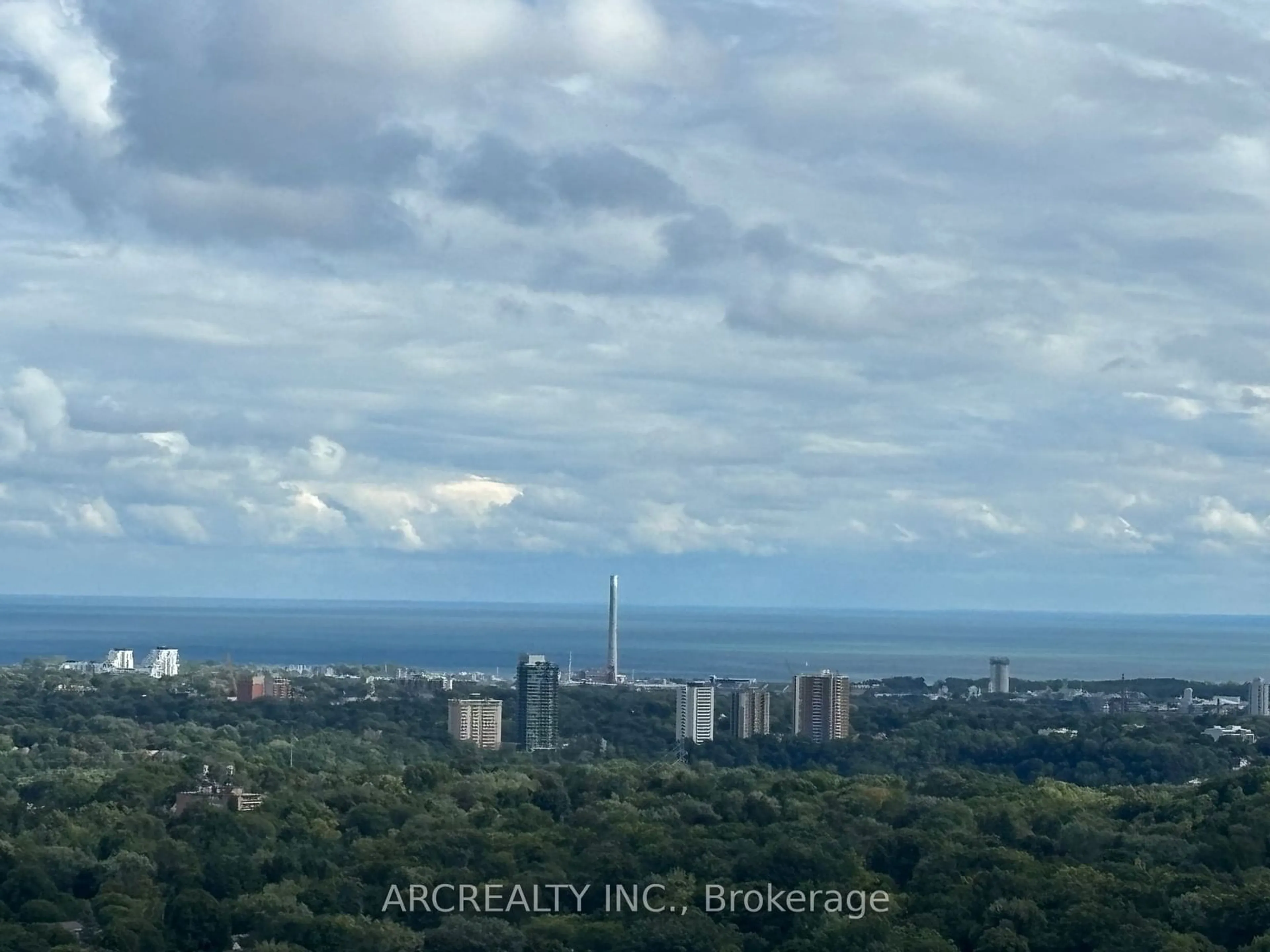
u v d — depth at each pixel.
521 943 166.75
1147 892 175.25
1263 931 164.38
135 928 169.62
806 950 164.75
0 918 176.75
